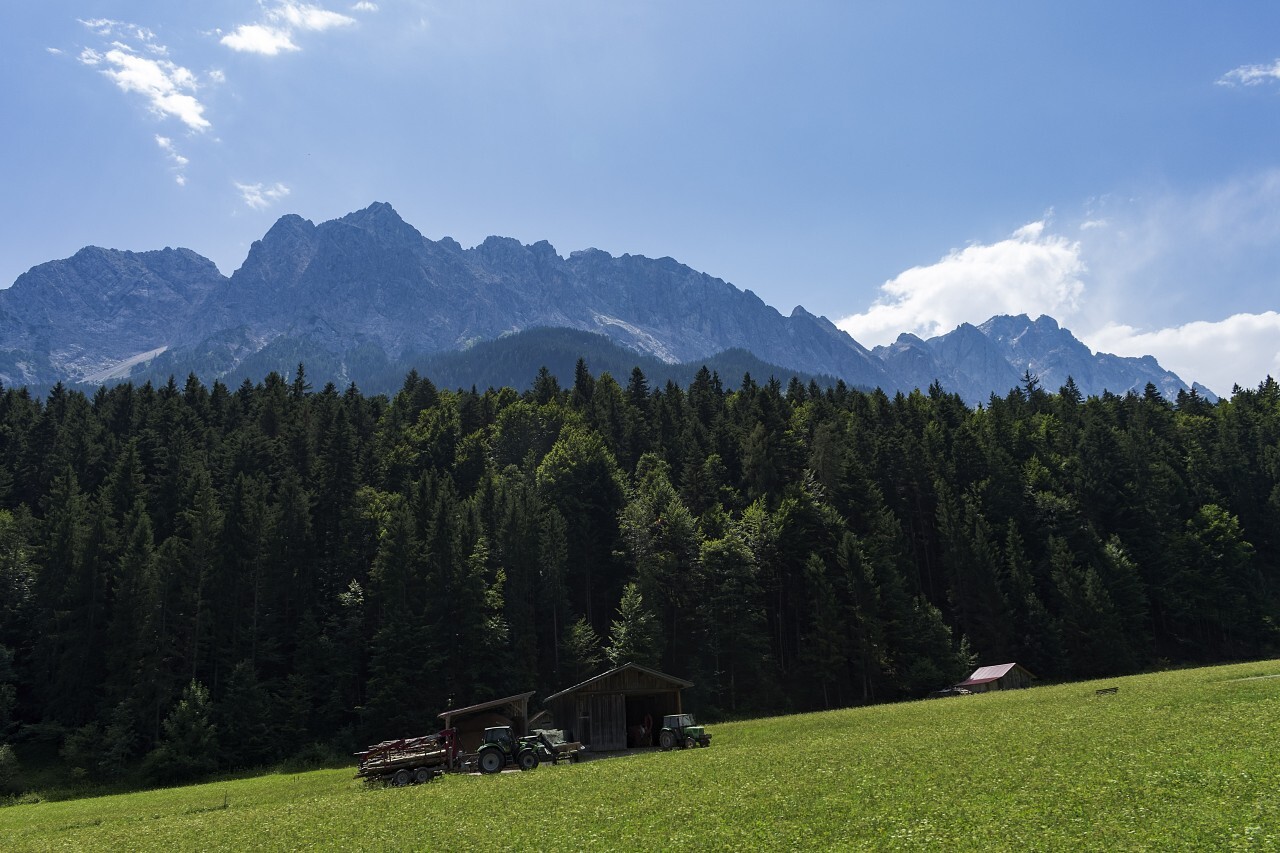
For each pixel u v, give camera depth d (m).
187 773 73.19
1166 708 42.44
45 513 104.06
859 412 160.25
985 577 105.69
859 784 27.89
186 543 94.31
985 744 34.75
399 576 90.31
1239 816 18.83
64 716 79.94
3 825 48.22
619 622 96.88
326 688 88.19
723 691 96.19
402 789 40.28
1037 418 157.12
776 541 106.62
